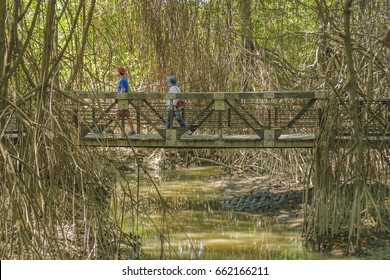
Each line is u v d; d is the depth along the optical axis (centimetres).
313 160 1349
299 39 2017
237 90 2095
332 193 1305
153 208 1622
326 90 1395
